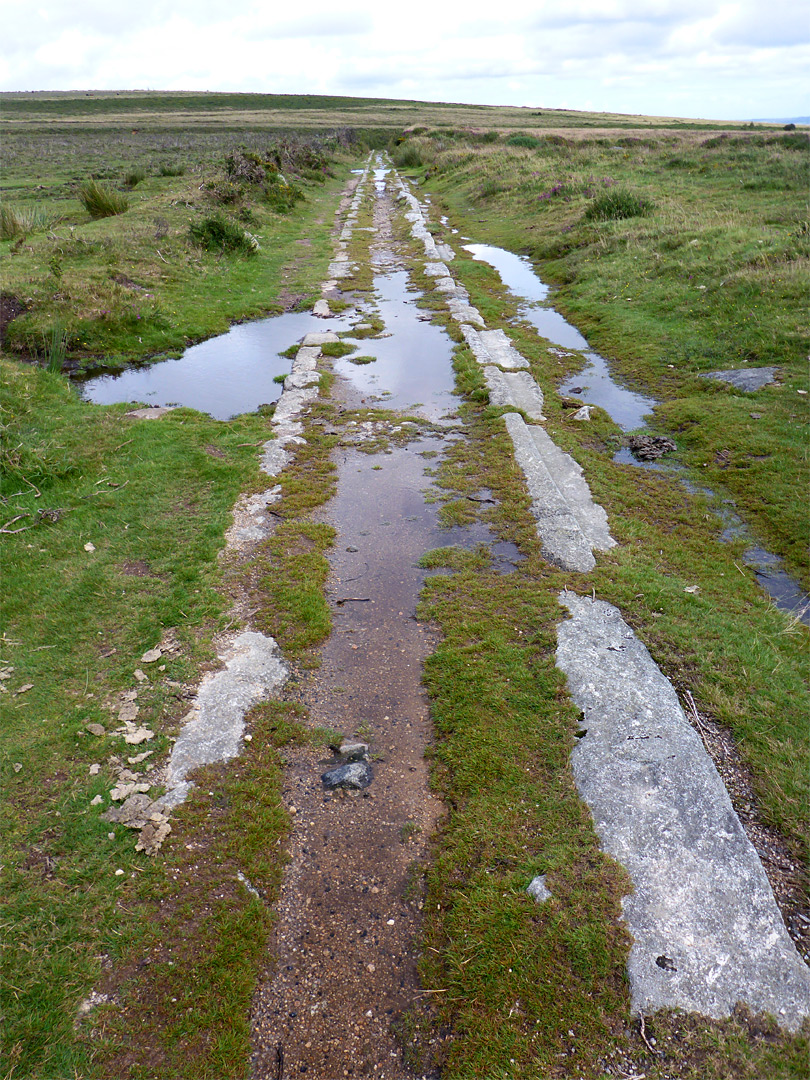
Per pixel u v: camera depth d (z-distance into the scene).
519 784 3.93
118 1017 2.93
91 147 41.78
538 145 32.66
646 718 4.23
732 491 7.20
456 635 5.15
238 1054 2.83
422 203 26.14
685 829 3.55
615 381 10.25
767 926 3.11
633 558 6.02
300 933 3.30
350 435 8.68
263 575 5.89
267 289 15.23
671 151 26.67
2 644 5.05
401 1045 2.88
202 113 73.31
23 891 3.39
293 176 28.56
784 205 16.06
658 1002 2.87
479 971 3.07
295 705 4.59
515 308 13.85
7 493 7.03
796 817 3.62
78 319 11.62
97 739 4.26
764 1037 2.76
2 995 2.96
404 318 13.32
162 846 3.64
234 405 9.68
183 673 4.79
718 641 4.93
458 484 7.37
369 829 3.80
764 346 9.95
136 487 7.25
